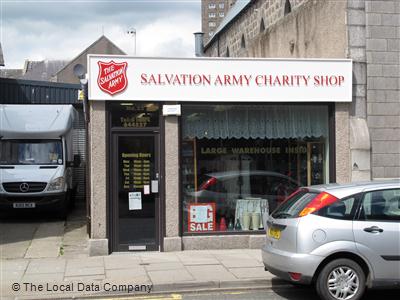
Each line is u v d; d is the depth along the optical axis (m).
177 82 10.34
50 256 10.18
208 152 10.85
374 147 11.54
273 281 8.27
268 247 7.47
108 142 10.26
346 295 6.81
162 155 10.40
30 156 14.99
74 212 16.33
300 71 10.73
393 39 11.84
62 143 15.22
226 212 10.90
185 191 10.75
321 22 13.91
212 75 10.45
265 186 11.04
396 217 6.98
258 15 21.95
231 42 27.33
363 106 11.46
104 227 10.20
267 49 20.09
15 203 14.31
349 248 6.78
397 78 11.71
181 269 8.98
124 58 10.16
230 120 10.95
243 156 11.00
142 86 10.23
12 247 10.99
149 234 10.44
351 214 6.93
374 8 11.85
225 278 8.34
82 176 19.33
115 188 10.34
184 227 10.72
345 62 10.88
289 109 11.16
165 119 10.41
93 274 8.73
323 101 10.87
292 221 7.01
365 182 7.41
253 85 10.58
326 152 11.23
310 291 7.98
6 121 15.04
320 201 7.02
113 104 10.33
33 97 19.08
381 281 6.83
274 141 11.09
